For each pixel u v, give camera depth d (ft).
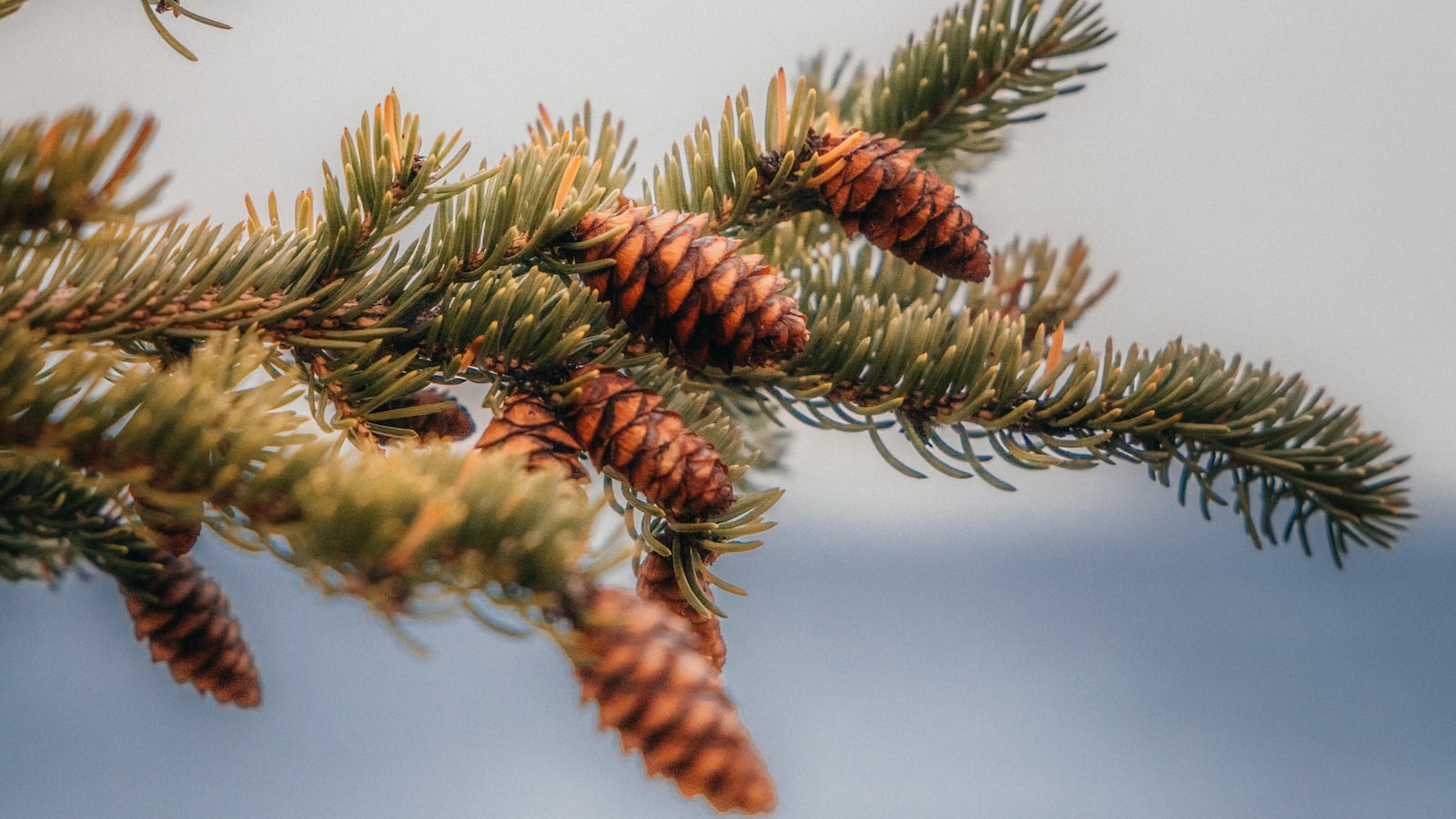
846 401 2.36
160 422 1.96
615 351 2.22
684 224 2.21
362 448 2.18
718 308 2.19
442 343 2.22
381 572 1.93
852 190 2.34
